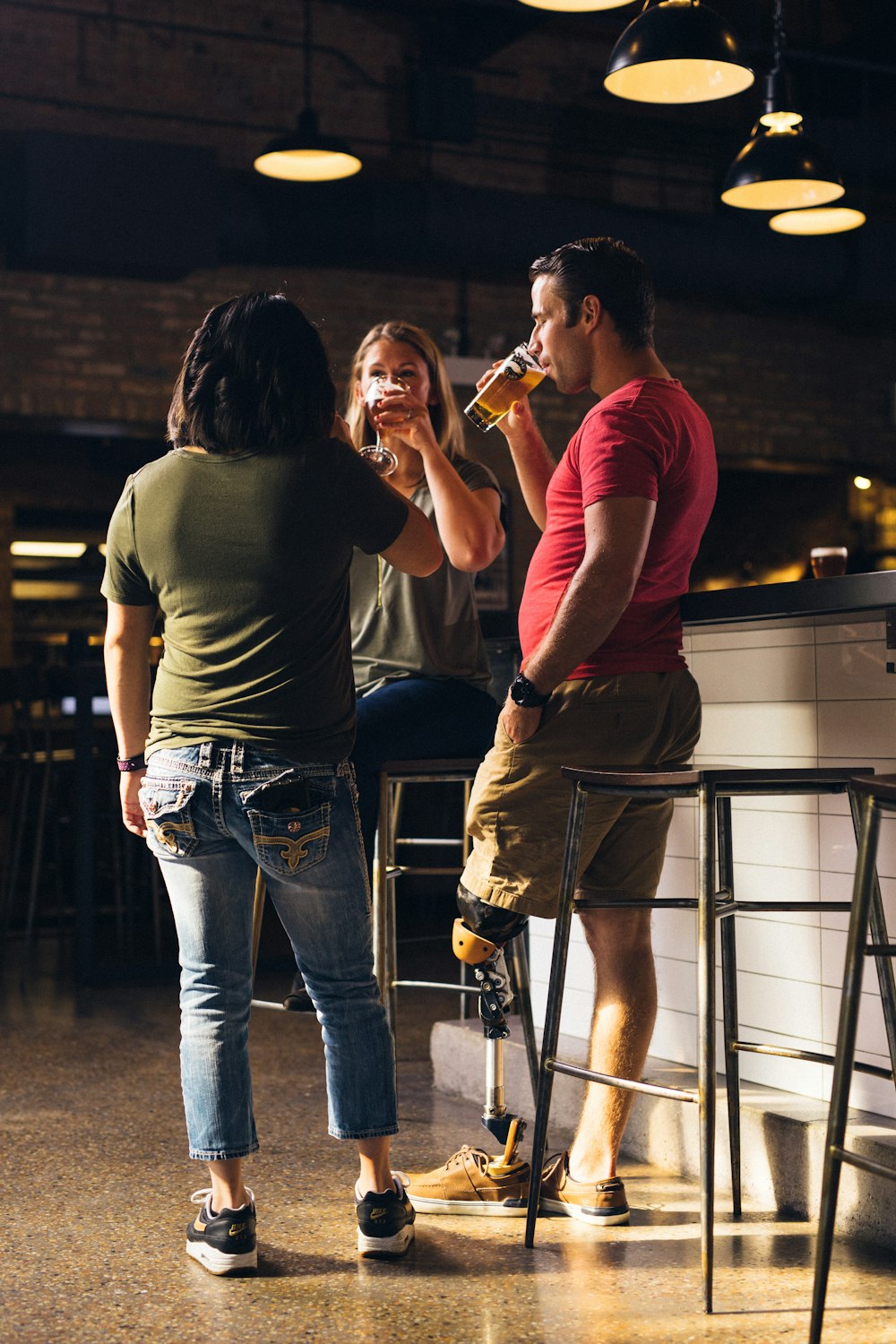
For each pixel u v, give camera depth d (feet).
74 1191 8.93
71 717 23.11
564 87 28.94
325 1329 6.67
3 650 26.55
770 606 8.22
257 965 17.49
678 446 7.93
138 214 22.45
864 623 8.67
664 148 29.78
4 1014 15.20
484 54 27.04
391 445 10.15
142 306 25.75
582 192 29.19
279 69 26.73
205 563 7.16
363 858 7.56
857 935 5.95
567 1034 11.10
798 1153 8.27
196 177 22.81
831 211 20.36
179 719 7.27
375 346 10.22
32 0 24.97
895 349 31.91
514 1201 8.39
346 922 7.44
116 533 7.40
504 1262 7.55
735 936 9.16
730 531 33.88
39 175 21.88
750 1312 6.82
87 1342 6.53
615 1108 8.30
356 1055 7.56
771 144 17.81
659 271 25.18
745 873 9.50
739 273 25.70
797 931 9.11
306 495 7.15
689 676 8.44
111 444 26.78
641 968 8.38
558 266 8.42
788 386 30.83
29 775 19.93
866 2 27.89
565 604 7.58
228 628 7.20
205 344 7.36
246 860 7.46
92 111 25.32
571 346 8.45
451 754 9.87
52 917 22.59
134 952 19.54
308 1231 8.10
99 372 25.41
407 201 23.85
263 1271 7.46
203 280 26.23
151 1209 8.55
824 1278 5.99
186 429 7.39
